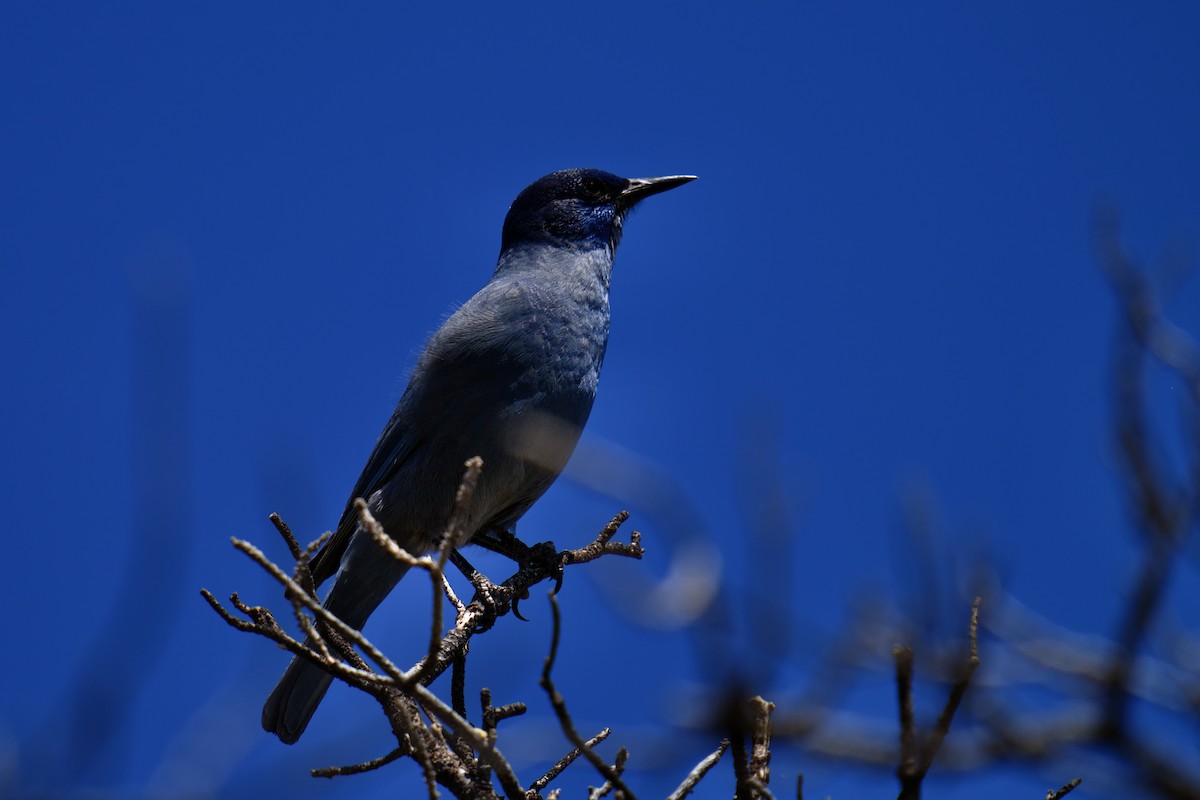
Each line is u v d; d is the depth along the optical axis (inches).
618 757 307.9
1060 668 306.2
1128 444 282.8
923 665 291.1
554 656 246.8
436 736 327.0
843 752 311.7
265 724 476.4
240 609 299.0
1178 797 275.0
